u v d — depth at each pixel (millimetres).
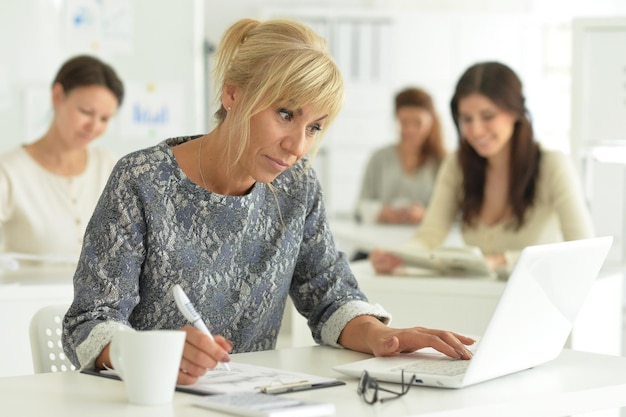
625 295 3559
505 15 8656
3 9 4422
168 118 4672
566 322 1759
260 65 1696
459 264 3131
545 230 3393
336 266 2053
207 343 1516
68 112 3438
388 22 8570
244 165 1764
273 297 1933
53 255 3162
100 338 1631
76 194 3518
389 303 3119
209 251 1825
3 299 2773
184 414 1369
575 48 3516
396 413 1391
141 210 1763
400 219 6031
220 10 8812
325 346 1996
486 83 3279
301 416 1349
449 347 1764
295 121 1707
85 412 1385
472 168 3477
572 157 3543
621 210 3506
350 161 8742
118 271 1730
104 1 4559
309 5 8922
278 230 1926
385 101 8664
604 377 1681
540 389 1577
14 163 3441
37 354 1996
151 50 4637
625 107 3486
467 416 1434
